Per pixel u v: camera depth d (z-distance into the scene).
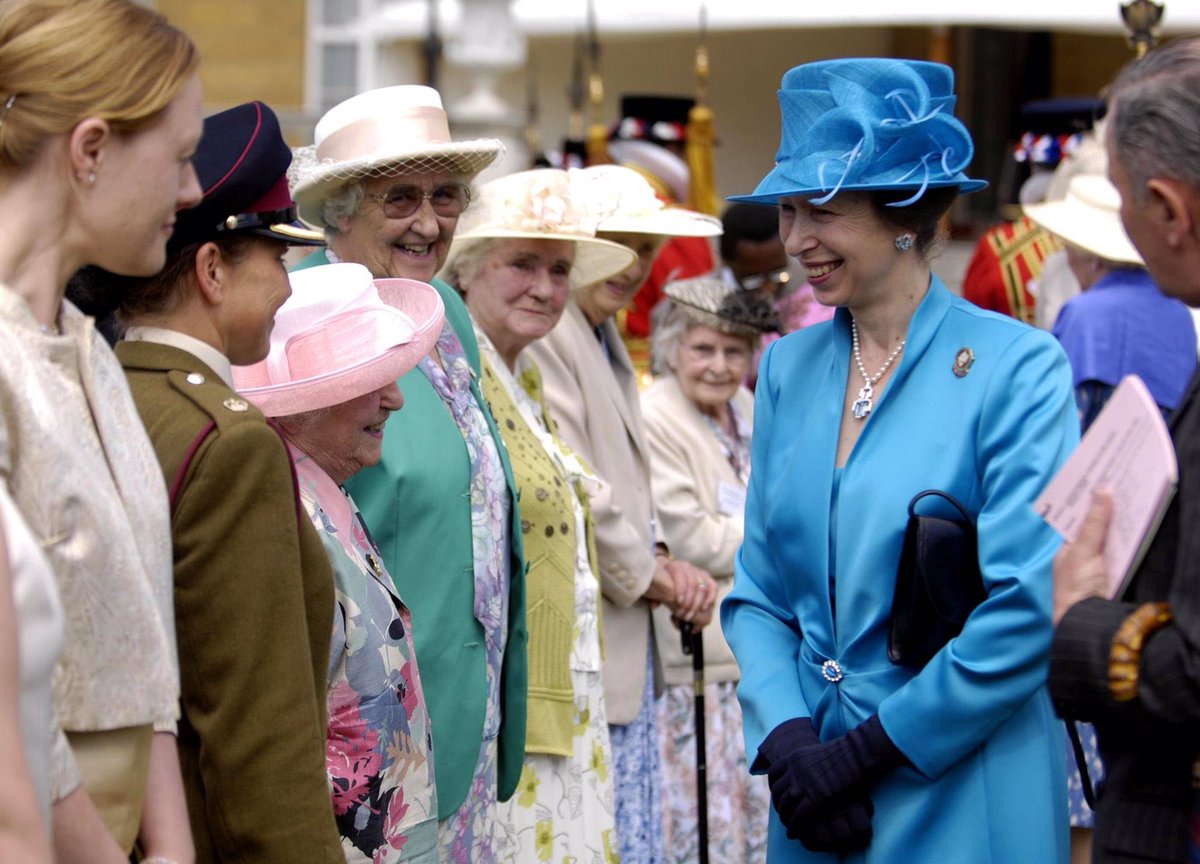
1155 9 8.72
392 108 4.81
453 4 11.24
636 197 6.84
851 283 4.49
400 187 4.79
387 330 4.08
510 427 5.44
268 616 3.19
